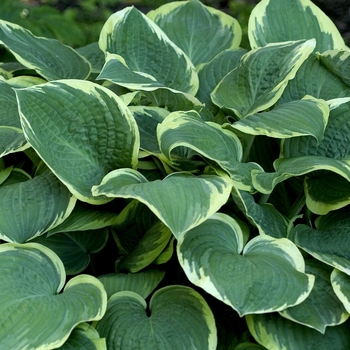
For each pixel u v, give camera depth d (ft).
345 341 4.17
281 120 4.42
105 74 4.62
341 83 5.29
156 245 4.43
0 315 3.85
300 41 4.95
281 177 4.38
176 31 5.91
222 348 4.39
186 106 4.97
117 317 4.11
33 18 7.19
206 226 4.21
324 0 12.36
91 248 4.78
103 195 4.38
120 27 5.16
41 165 4.86
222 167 4.25
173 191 4.00
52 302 3.97
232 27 5.97
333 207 4.54
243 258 4.08
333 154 4.81
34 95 4.30
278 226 4.49
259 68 4.99
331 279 4.20
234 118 5.00
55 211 4.34
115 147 4.53
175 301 4.22
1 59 6.77
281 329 4.15
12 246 4.17
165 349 3.98
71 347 3.90
